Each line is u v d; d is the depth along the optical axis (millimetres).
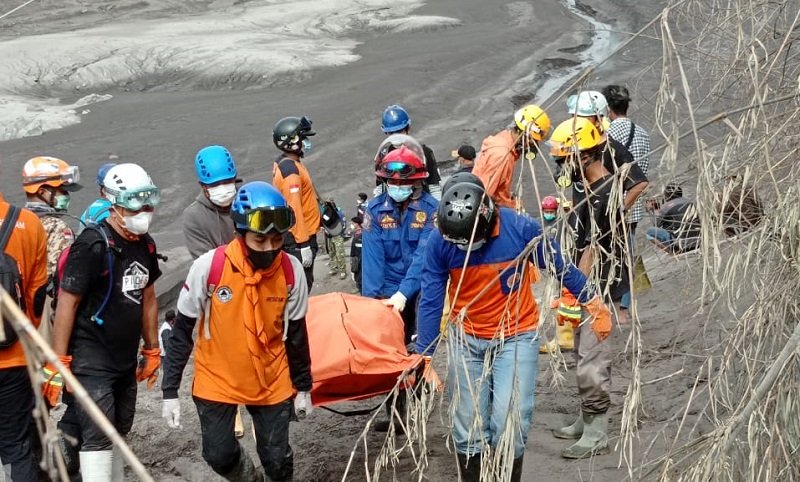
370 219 6434
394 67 37844
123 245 4723
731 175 3361
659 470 3861
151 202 4676
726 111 3289
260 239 4465
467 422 4590
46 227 5949
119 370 4820
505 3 52969
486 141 6859
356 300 5988
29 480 4613
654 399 6156
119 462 5012
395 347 5738
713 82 3600
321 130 28953
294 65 38750
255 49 42750
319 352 5555
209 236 5859
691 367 6328
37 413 1553
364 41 46344
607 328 4934
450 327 4164
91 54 41375
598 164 5219
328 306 5871
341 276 13445
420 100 32312
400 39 46281
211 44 43344
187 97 35906
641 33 3152
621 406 6312
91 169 25906
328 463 6109
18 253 4555
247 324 4566
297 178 7504
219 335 4637
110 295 4699
